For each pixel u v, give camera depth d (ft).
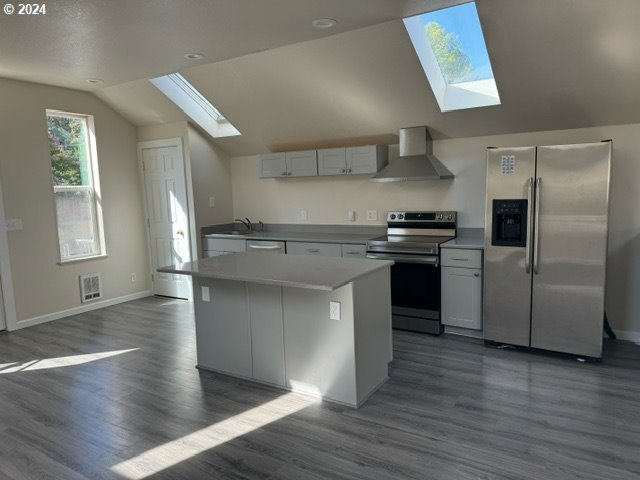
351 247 15.80
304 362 10.33
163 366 12.34
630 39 10.27
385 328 10.84
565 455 7.87
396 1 9.26
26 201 16.03
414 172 15.05
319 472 7.60
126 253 19.60
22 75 14.60
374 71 13.33
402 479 7.36
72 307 17.52
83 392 10.87
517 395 10.10
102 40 11.08
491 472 7.47
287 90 15.39
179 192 19.22
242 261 11.80
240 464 7.89
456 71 13.74
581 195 11.33
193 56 12.55
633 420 8.95
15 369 12.32
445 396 10.14
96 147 18.28
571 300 11.77
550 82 12.04
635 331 13.21
